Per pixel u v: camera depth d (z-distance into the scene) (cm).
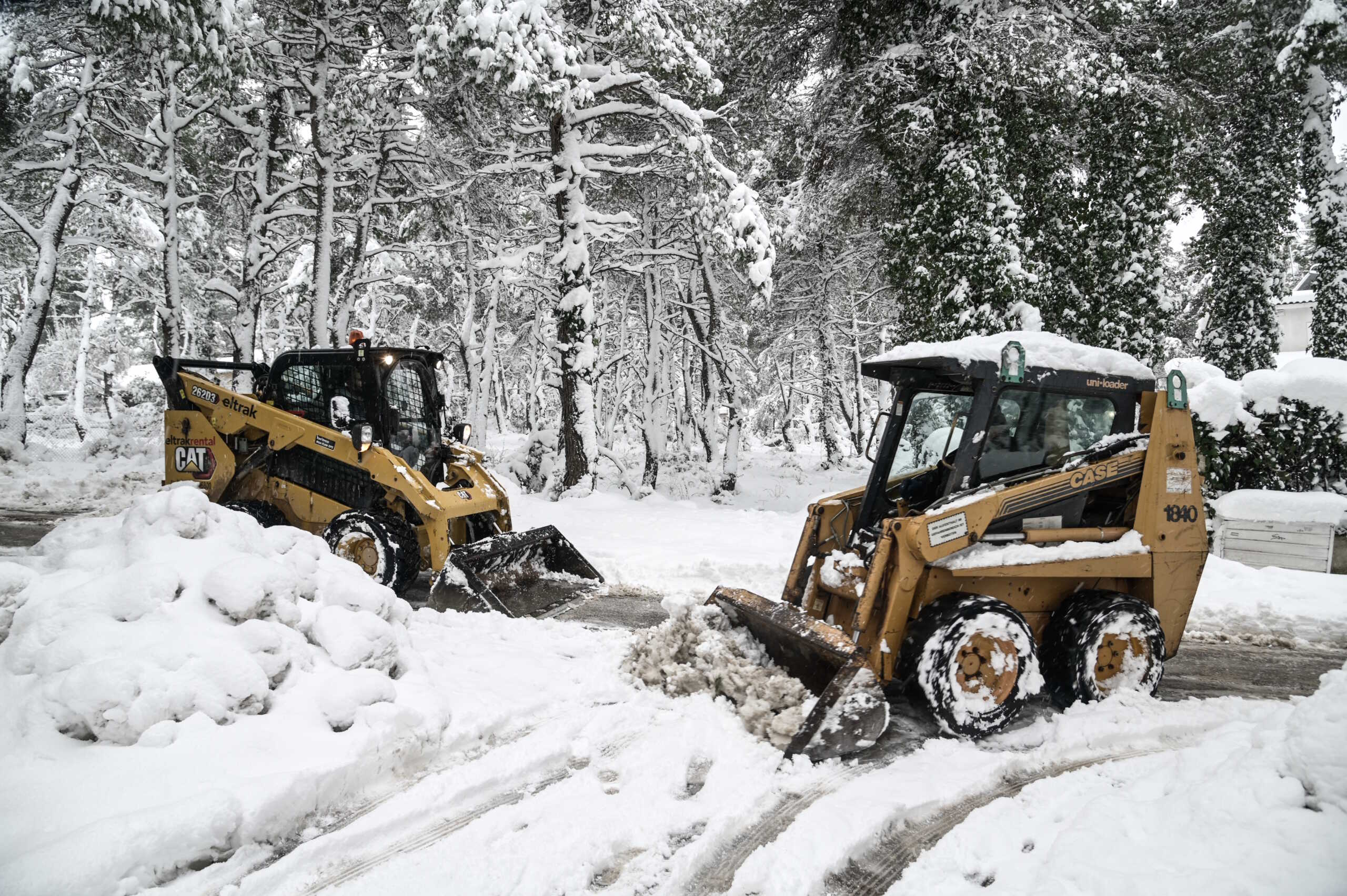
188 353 2352
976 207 1176
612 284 2325
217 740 306
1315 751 258
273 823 284
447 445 741
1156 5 1377
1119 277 1289
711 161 1159
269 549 415
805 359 3375
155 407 2636
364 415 674
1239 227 1709
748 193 1146
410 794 318
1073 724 392
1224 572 768
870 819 304
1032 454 438
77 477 1219
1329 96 1473
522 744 367
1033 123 1254
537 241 1850
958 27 1180
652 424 1877
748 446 3039
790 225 1576
